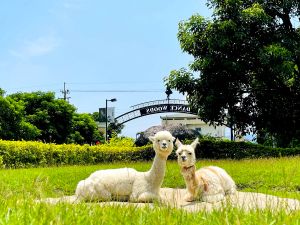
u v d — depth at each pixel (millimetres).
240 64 21688
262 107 23688
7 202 4598
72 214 3994
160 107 49562
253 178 13289
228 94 22750
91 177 9078
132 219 4125
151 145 23234
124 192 9023
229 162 18281
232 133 31047
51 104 40406
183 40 22859
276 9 23250
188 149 9125
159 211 4559
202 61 21953
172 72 23312
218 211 4598
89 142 48125
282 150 21609
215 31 21484
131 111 51906
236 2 21672
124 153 23203
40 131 35938
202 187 9047
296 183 12023
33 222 3578
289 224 4027
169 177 13602
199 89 23000
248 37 21656
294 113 23297
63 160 21625
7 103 31844
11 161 19672
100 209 4535
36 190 5121
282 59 20922
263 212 4625
